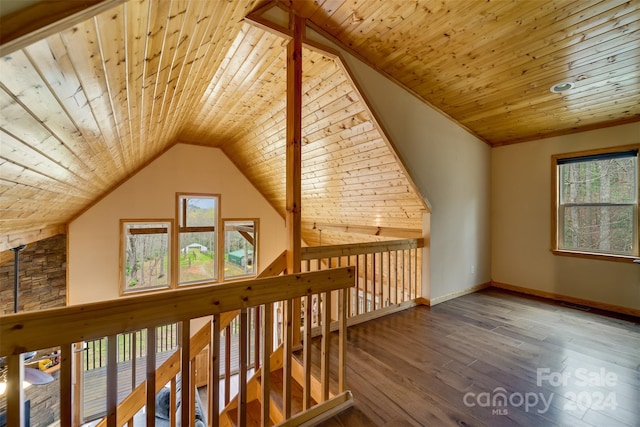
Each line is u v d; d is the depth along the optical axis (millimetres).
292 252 2510
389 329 2988
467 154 4164
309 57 2729
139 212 5168
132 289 5215
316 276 1715
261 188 6250
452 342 2691
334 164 3936
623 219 3436
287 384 1652
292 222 2506
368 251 3232
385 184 3725
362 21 2463
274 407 2074
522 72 2795
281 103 3449
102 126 1778
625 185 3420
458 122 3969
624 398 1893
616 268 3463
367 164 3588
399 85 3215
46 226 3740
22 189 1773
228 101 3508
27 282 4355
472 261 4293
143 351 5227
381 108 3033
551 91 3023
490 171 4570
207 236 5988
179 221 5574
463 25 2355
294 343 2627
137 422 3342
